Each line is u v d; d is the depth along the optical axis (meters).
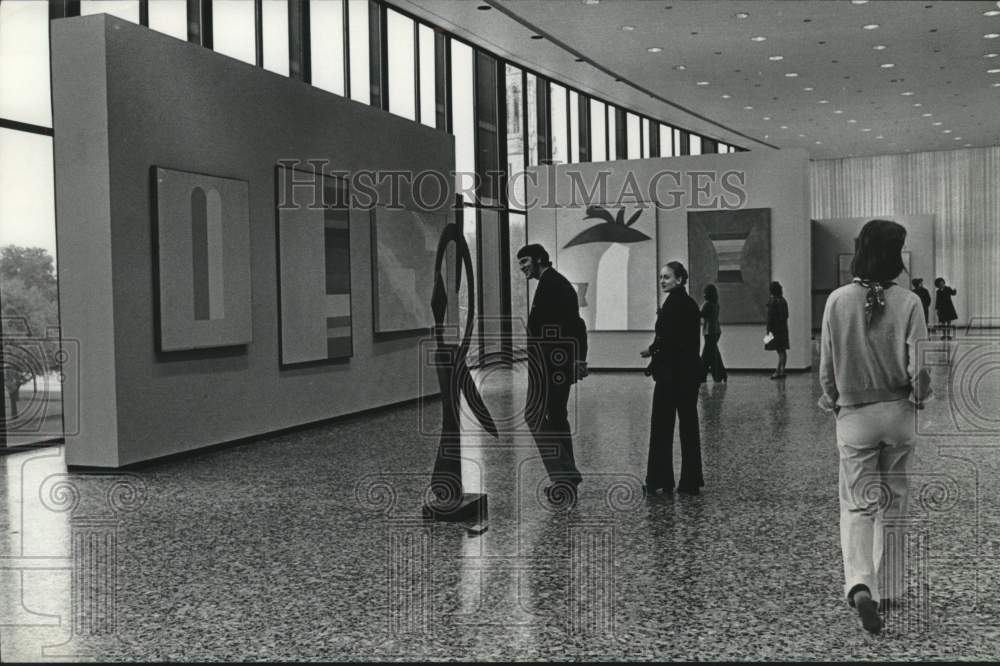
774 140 25.06
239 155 9.87
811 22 13.02
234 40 11.15
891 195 31.19
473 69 16.92
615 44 14.23
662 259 17.83
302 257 10.81
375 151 12.44
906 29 13.47
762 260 17.05
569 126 19.83
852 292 3.93
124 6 9.88
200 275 9.16
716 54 14.90
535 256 6.82
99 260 8.27
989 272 30.14
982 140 26.88
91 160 8.25
